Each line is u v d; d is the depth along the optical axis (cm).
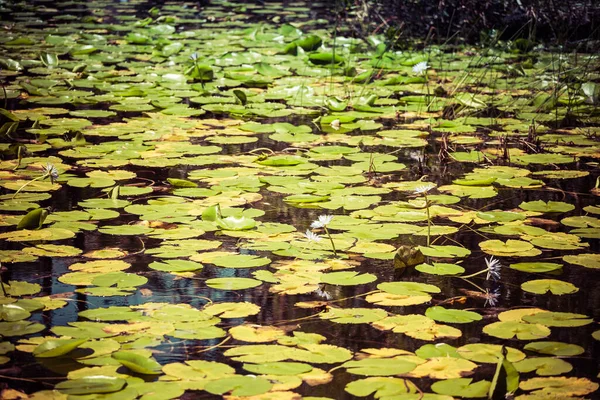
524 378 212
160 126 484
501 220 338
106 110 523
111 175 382
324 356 222
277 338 234
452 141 471
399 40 796
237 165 411
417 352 225
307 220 335
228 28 901
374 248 305
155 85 594
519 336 236
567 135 490
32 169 395
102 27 873
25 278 274
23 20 920
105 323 240
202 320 243
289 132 479
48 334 234
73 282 266
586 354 229
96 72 641
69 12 1011
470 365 218
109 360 217
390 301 261
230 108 531
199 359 221
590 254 303
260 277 278
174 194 362
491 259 281
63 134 458
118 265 284
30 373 211
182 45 743
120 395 197
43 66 659
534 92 599
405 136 477
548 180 402
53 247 300
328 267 288
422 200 361
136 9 1057
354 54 753
